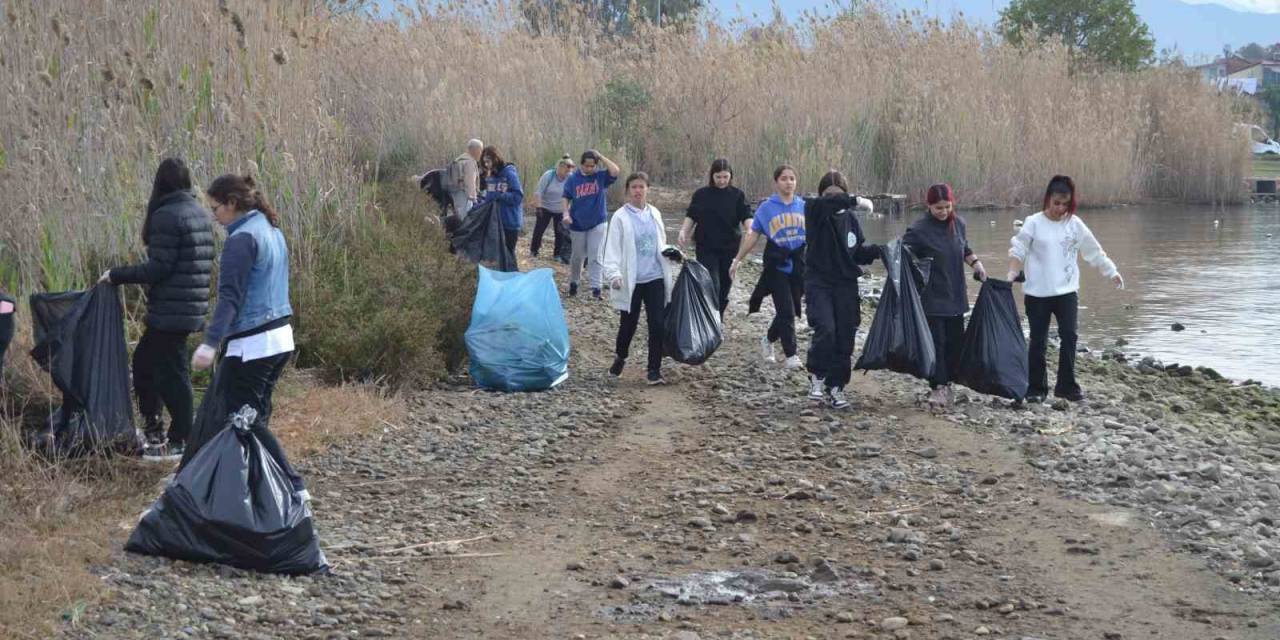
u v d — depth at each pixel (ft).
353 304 64.13
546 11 188.24
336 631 32.09
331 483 46.26
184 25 64.64
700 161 180.86
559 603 34.58
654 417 58.13
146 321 44.88
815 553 38.81
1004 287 58.13
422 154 142.41
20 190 54.24
